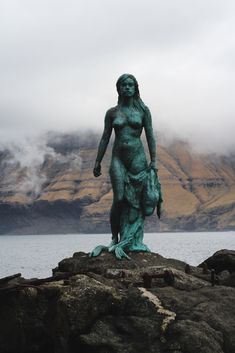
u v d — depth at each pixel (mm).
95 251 18516
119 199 19250
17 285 14938
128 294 14141
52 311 14656
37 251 159500
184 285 15648
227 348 13039
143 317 13609
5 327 14898
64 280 15211
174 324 13141
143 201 19500
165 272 15648
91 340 12898
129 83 19688
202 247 159750
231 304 14289
